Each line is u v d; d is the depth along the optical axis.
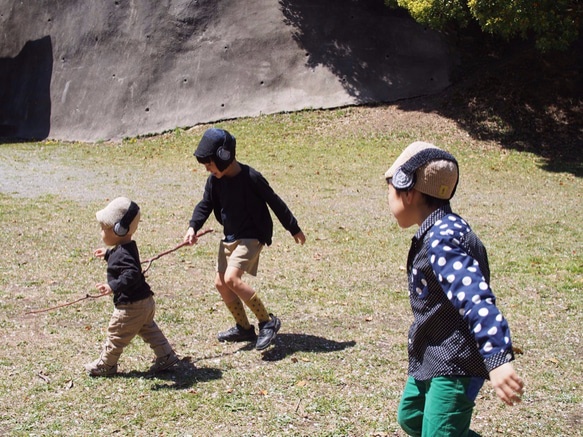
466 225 2.61
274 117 20.34
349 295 6.64
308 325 5.69
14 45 23.73
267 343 4.83
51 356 4.80
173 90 21.56
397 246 8.91
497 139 17.53
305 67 21.06
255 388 4.31
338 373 4.59
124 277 4.23
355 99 20.31
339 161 16.22
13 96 23.38
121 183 14.12
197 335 5.39
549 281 7.23
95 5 22.64
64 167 16.44
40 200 12.03
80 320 5.68
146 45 21.95
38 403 4.00
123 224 4.25
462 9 16.61
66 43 22.91
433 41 20.47
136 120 21.44
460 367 2.54
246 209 4.93
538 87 18.84
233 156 4.79
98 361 4.44
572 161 16.17
